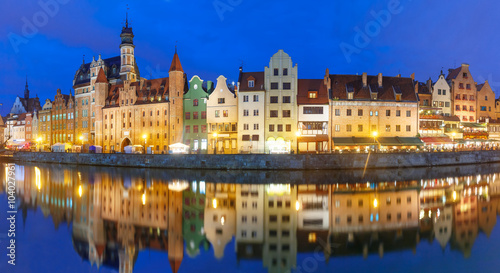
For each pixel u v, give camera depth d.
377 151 67.06
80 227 27.95
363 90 77.62
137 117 88.00
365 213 31.17
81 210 33.47
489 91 95.44
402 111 76.69
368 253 21.73
